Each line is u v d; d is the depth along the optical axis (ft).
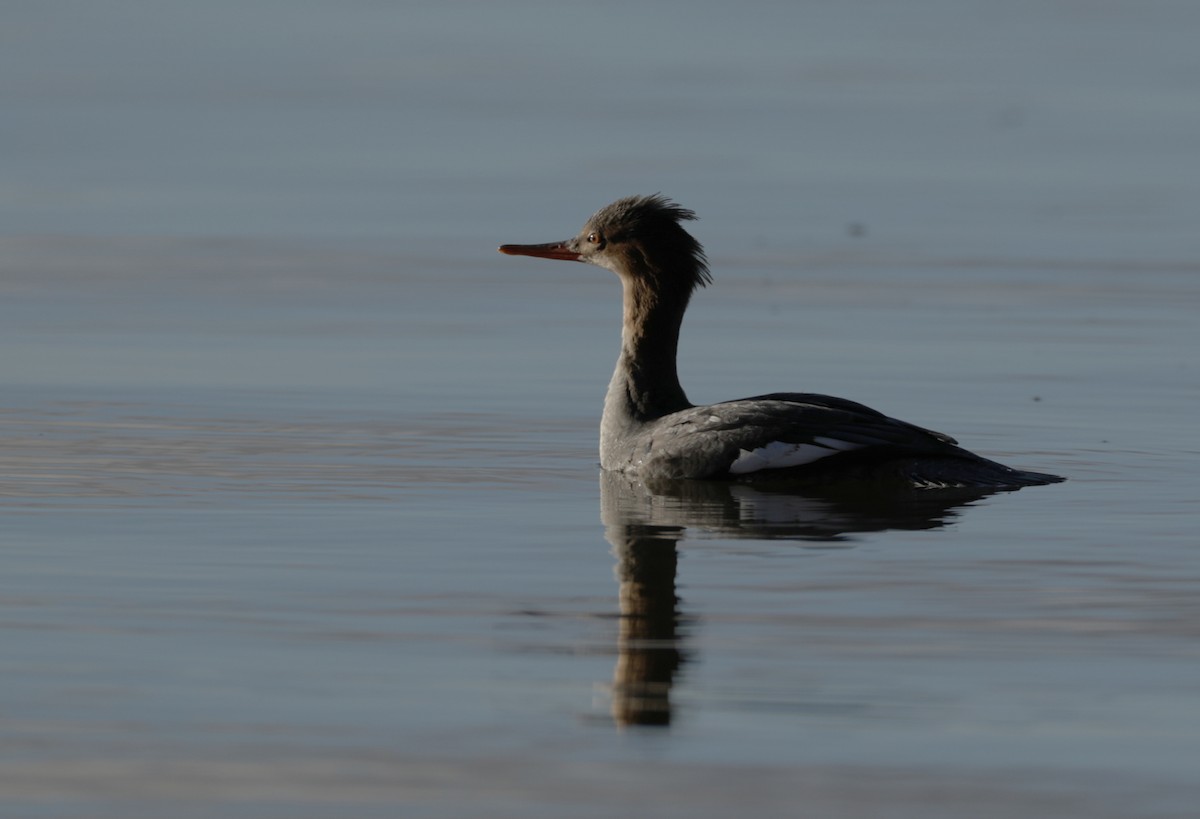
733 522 42.50
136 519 41.96
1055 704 29.73
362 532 41.09
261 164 111.86
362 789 26.37
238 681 30.63
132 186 104.32
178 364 63.00
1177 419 55.72
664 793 26.27
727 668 31.37
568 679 30.83
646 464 48.03
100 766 27.07
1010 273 82.69
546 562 38.58
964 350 66.74
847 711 29.40
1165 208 99.35
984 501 44.80
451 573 37.60
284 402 57.16
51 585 36.22
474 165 111.55
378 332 69.51
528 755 27.63
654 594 35.96
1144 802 26.02
